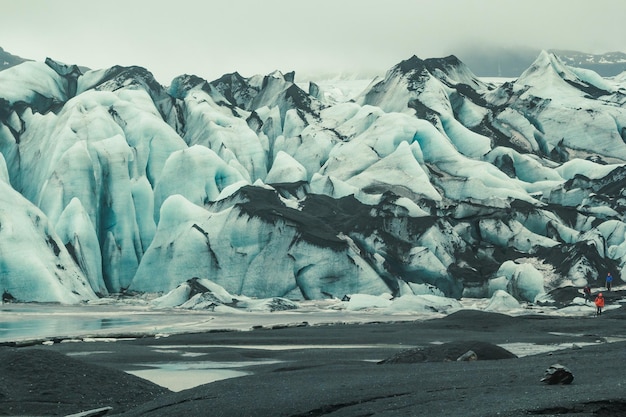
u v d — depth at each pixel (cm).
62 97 15212
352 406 1784
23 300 10094
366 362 3159
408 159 12631
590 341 4512
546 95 15350
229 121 14700
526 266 10206
